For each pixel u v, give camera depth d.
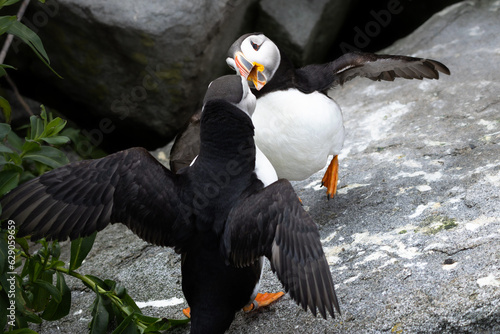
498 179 7.04
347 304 5.90
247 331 6.03
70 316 6.95
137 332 6.09
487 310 5.34
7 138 7.84
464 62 10.07
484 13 11.25
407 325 5.47
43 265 6.48
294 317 6.01
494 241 6.06
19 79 10.65
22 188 5.04
